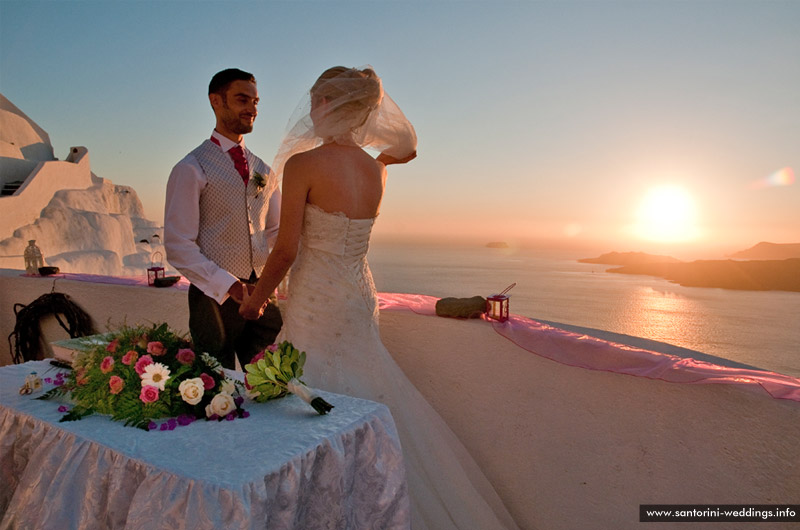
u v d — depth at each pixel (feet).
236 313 7.70
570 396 6.66
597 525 6.55
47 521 3.96
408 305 8.47
